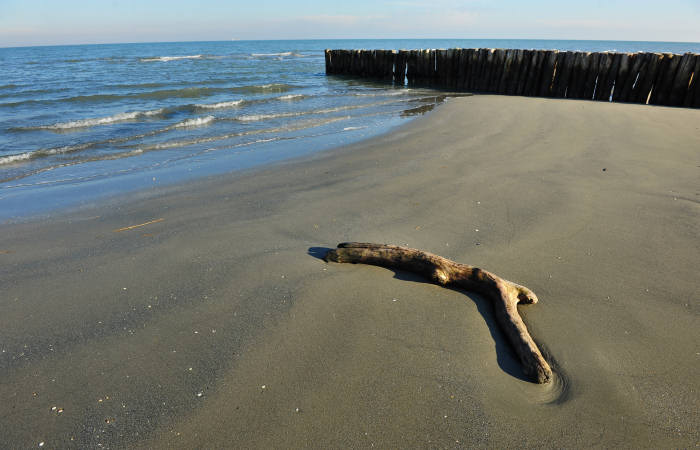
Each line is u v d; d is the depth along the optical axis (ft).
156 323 8.32
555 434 5.78
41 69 94.02
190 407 6.28
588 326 8.05
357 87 60.85
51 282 10.09
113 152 24.27
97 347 7.68
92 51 239.71
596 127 26.40
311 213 14.06
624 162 18.81
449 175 17.65
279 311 8.52
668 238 11.65
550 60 45.03
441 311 8.48
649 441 5.66
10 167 21.33
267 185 17.62
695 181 16.20
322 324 8.09
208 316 8.46
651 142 22.39
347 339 7.68
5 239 12.83
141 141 26.86
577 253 10.87
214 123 33.06
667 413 6.10
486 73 52.11
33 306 9.09
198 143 26.50
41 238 12.85
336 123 32.68
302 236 12.20
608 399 6.35
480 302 8.81
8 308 9.05
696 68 35.78
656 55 37.76
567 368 7.00
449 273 9.25
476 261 10.46
